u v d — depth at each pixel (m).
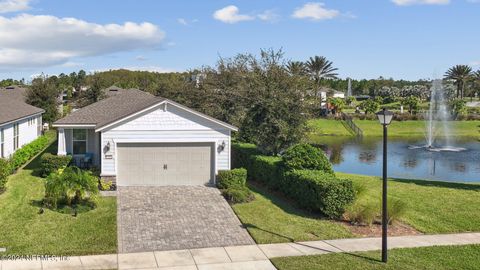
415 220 16.67
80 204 17.33
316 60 88.38
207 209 17.89
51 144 36.59
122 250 13.26
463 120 71.94
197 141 22.02
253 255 12.99
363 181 24.50
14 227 14.73
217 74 36.53
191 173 22.22
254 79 26.20
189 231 15.20
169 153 21.98
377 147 47.25
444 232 15.38
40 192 19.67
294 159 19.45
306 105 25.94
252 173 24.08
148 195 19.98
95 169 23.75
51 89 46.62
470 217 17.16
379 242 14.20
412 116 71.50
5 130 25.56
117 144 21.48
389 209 16.02
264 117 25.62
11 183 21.48
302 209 17.94
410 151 43.66
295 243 14.04
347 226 15.81
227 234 14.93
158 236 14.63
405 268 12.02
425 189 22.36
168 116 21.73
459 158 38.69
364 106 80.25
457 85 105.19
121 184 21.73
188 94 38.22
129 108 26.42
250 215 17.03
